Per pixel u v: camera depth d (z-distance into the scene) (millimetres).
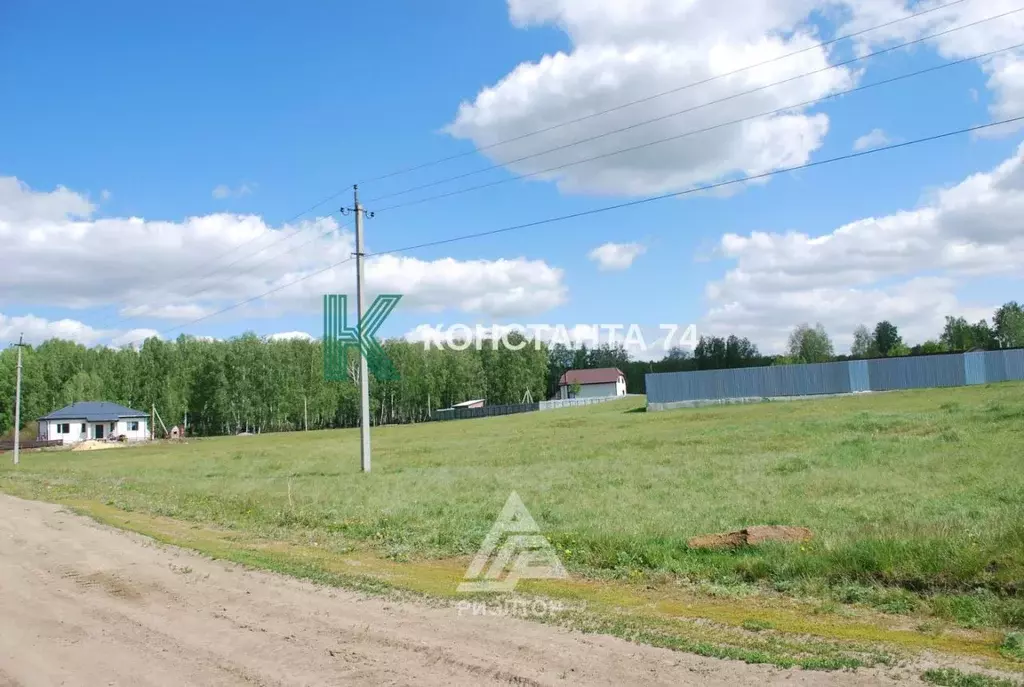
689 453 26484
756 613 7742
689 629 7191
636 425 45781
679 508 14430
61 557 12367
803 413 40594
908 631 6941
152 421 88000
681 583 9172
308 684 5914
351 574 10375
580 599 8602
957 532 9805
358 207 28938
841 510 13000
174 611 8523
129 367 96500
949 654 6211
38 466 45062
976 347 90500
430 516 15297
